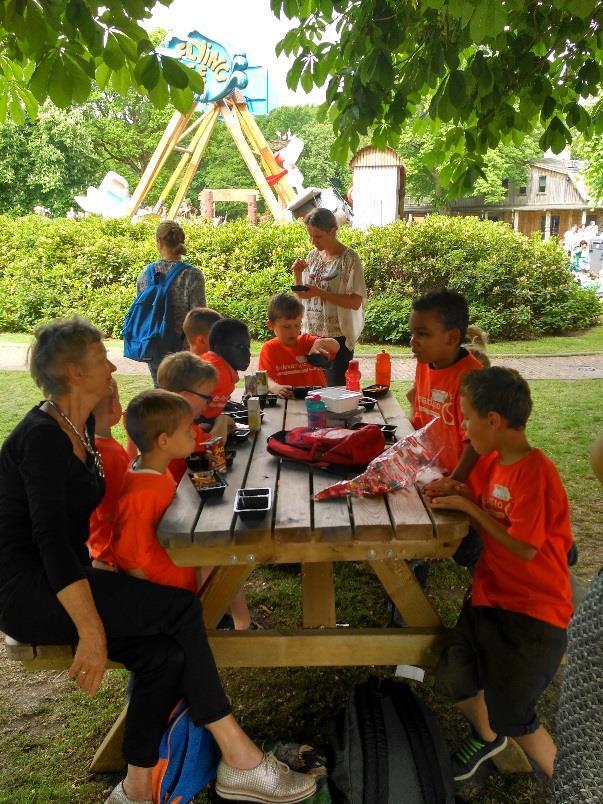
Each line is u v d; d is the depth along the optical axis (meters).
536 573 1.89
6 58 3.21
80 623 1.78
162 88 2.55
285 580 3.52
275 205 14.73
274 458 2.57
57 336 1.91
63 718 2.52
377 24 3.09
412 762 1.91
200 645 1.92
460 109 3.59
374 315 10.20
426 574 3.21
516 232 11.16
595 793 0.90
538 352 9.55
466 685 1.98
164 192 15.26
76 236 11.19
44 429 1.86
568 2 2.71
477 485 2.22
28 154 26.64
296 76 3.75
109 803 1.97
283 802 1.94
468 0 2.53
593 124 4.28
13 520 1.90
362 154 13.30
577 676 0.97
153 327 4.65
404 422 3.01
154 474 2.00
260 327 10.55
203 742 1.96
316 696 2.62
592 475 4.80
